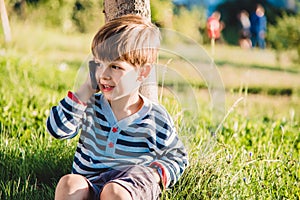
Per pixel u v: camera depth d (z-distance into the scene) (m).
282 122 5.41
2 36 10.12
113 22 2.87
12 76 7.09
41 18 12.50
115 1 3.47
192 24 14.77
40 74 7.59
